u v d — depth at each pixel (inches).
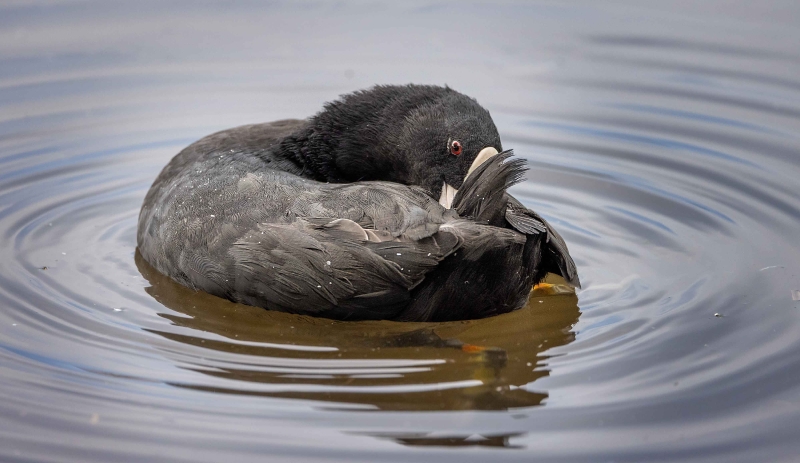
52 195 526.9
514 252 367.6
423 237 354.3
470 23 751.1
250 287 387.2
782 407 333.4
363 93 450.6
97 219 507.5
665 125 605.0
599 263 459.8
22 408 333.1
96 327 395.2
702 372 355.9
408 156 428.5
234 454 308.0
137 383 350.6
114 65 674.8
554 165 569.6
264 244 380.5
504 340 389.7
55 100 628.4
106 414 330.6
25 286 427.5
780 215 488.1
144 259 458.3
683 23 739.4
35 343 378.6
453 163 417.1
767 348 371.2
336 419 327.6
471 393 344.5
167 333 391.5
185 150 474.0
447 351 370.9
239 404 335.9
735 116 608.1
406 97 439.5
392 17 762.8
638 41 713.6
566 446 313.9
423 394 343.6
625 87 654.5
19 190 526.0
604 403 337.7
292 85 658.8
